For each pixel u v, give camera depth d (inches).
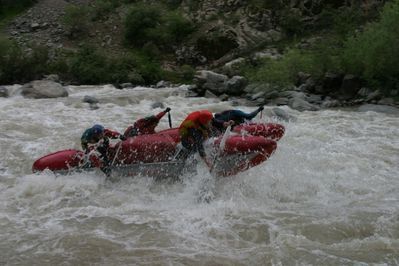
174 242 235.8
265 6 1032.8
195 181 300.7
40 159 329.7
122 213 271.3
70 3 1248.8
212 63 984.3
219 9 1075.3
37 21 1159.6
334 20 959.6
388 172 337.4
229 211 271.4
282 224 254.1
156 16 1072.2
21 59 895.7
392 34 608.4
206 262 216.1
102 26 1121.4
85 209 276.7
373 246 229.3
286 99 625.0
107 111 574.6
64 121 505.0
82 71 909.8
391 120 508.1
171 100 664.4
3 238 240.5
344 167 344.5
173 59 1010.7
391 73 620.4
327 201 287.7
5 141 417.1
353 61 646.5
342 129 465.7
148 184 311.7
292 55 710.5
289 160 350.9
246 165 306.8
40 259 220.2
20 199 293.0
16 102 622.2
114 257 221.3
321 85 658.8
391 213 266.8
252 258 219.6
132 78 904.3
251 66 859.4
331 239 239.1
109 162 316.8
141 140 316.8
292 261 216.2
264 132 332.5
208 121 300.0
